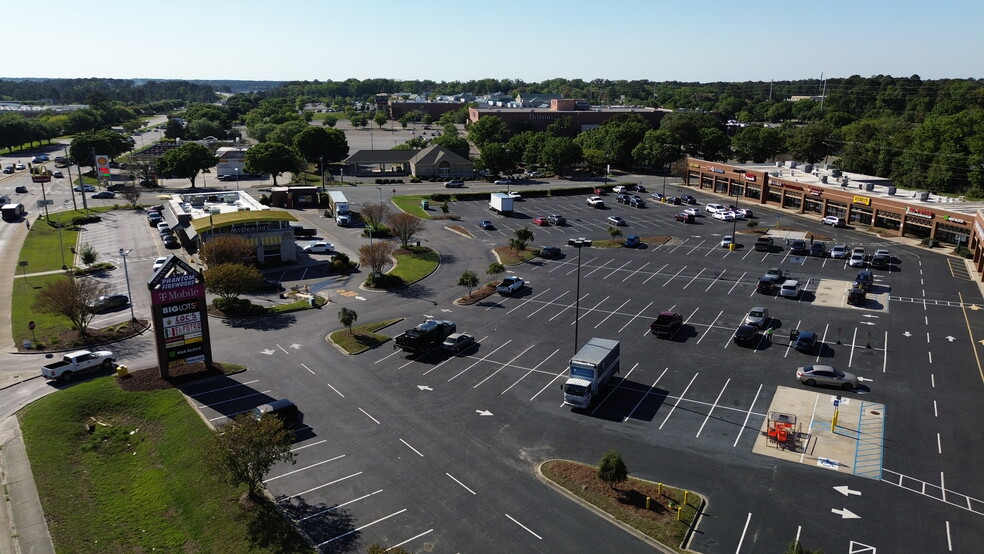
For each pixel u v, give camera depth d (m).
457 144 186.25
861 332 62.03
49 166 179.12
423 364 55.38
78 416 46.84
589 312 68.25
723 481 38.38
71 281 60.53
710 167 146.25
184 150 148.38
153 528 36.03
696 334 61.97
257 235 84.81
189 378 52.19
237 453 35.09
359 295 74.19
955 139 144.00
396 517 35.31
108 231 104.62
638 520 34.81
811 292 74.56
